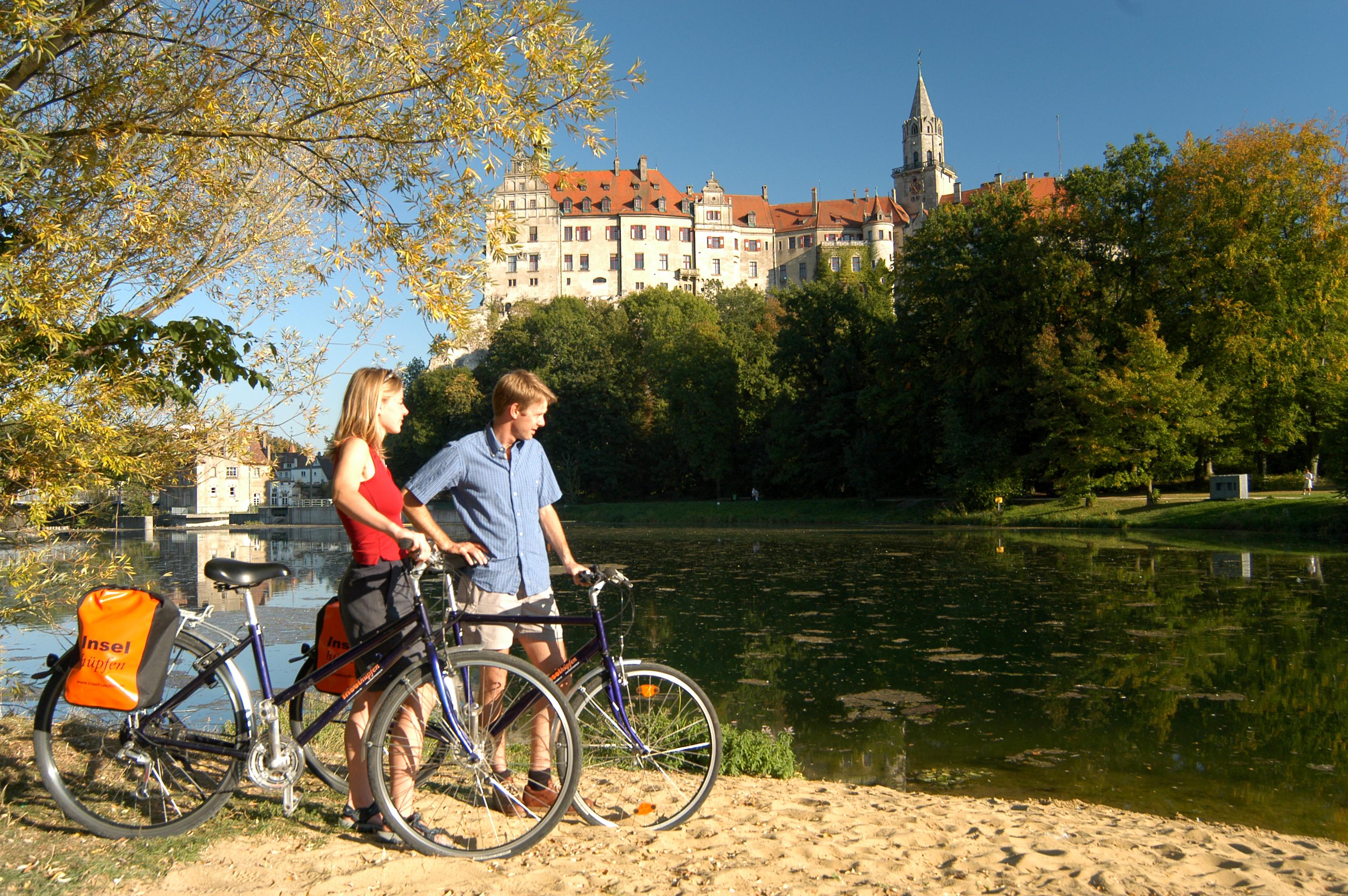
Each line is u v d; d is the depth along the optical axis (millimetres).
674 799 3959
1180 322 36281
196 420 6145
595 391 67875
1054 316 39188
